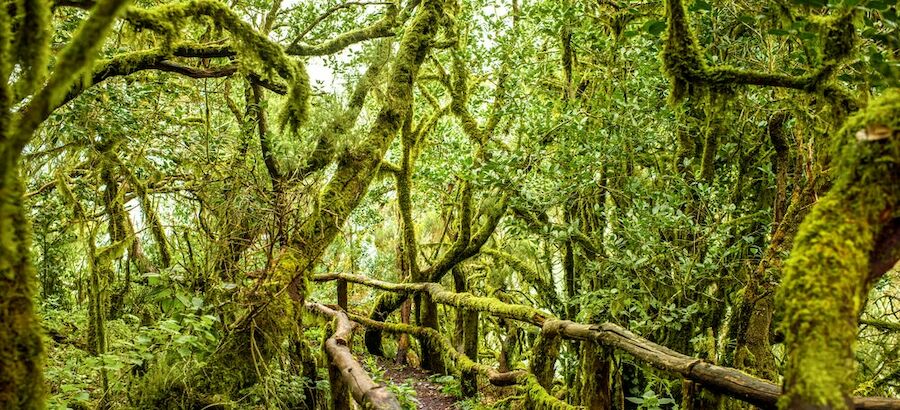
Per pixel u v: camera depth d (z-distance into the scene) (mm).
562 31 5770
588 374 3295
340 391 3828
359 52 5980
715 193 4359
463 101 7352
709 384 2258
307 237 4621
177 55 3537
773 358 3592
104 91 4328
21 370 1305
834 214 1103
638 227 4535
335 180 5133
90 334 4398
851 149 1113
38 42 1289
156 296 4168
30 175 4883
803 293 1035
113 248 4688
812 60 2354
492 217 7176
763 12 3057
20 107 2760
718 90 2344
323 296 9797
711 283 5074
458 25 7176
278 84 3969
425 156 8398
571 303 5555
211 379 3615
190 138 5109
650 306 5227
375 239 10922
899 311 5289
